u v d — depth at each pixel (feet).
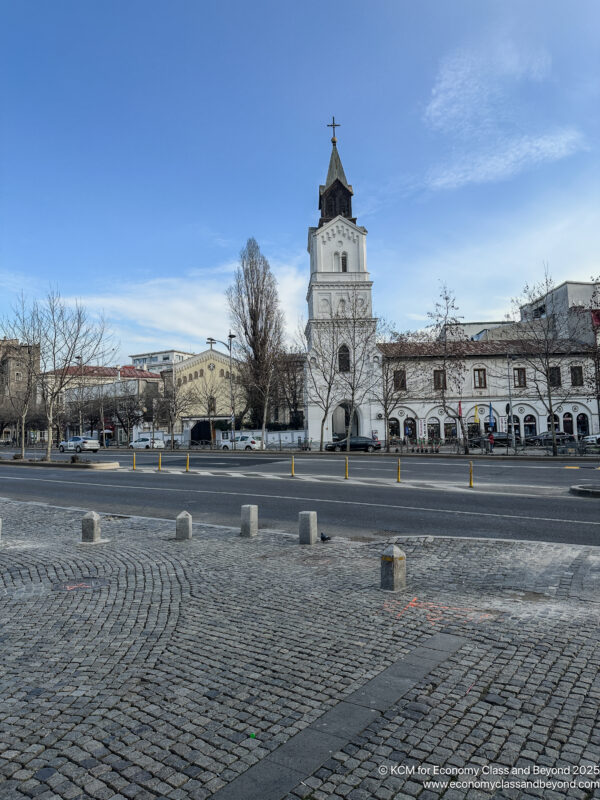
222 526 39.63
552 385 155.84
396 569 22.67
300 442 156.46
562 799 9.72
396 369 156.87
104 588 24.25
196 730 12.33
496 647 16.42
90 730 12.44
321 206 180.96
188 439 192.34
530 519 38.70
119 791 10.27
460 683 14.15
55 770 10.97
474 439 141.59
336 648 16.76
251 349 164.66
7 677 15.33
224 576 25.90
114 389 224.33
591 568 24.98
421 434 162.50
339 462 98.27
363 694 13.74
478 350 166.30
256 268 162.71
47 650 17.22
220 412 222.69
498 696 13.42
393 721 12.43
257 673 15.20
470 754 11.11
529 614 19.26
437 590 22.66
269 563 28.27
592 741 11.45
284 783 10.37
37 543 35.06
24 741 12.07
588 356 147.84
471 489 57.00
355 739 11.75
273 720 12.66
